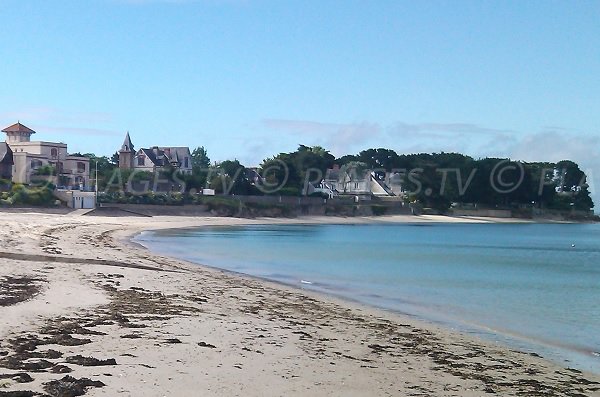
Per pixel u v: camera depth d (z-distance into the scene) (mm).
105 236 56906
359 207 145000
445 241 82750
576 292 32062
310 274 35969
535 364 15422
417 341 17281
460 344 17422
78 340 13453
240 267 37656
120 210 98812
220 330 16094
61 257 31719
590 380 14031
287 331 16938
